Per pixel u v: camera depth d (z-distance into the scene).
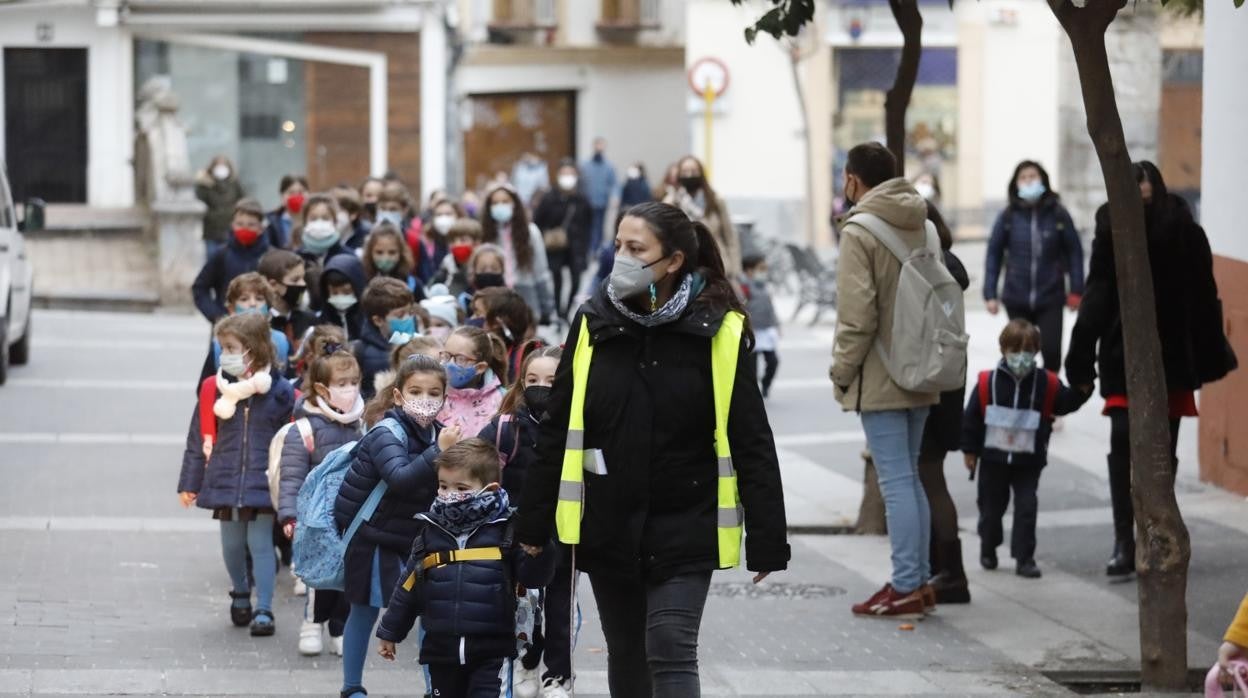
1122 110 61.94
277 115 65.56
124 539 22.36
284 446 17.08
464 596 13.70
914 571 19.36
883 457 19.16
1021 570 21.52
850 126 72.88
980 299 57.28
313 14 64.62
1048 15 71.94
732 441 12.63
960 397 19.94
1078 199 63.09
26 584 19.88
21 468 26.80
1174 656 16.81
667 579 12.59
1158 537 16.80
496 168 91.00
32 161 65.56
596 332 12.65
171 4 64.50
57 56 65.38
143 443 29.23
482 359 16.23
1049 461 28.83
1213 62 25.69
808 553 22.95
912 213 18.48
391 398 16.12
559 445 12.73
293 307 22.52
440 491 13.86
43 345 41.91
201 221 53.66
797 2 22.09
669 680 12.47
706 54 72.44
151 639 17.84
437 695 14.10
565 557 13.84
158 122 55.19
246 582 18.52
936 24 71.88
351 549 15.38
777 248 61.25
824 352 44.91
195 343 43.44
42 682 16.08
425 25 65.12
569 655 14.09
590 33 90.50
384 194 30.22
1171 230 20.36
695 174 33.53
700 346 12.61
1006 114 72.31
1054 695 16.55
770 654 17.97
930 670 17.42
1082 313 20.59
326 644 17.81
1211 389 26.52
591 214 55.31
